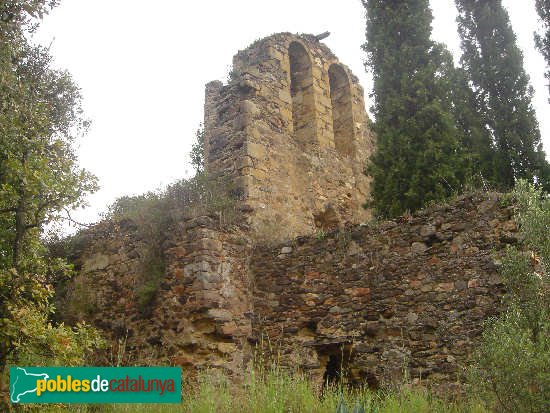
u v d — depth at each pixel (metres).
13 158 7.84
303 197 13.30
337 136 15.96
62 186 7.72
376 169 12.19
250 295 10.62
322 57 15.59
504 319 7.50
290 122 13.84
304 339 9.91
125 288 11.12
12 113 8.39
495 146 15.82
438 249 8.95
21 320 6.77
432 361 8.48
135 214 11.53
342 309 9.70
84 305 11.69
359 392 8.61
